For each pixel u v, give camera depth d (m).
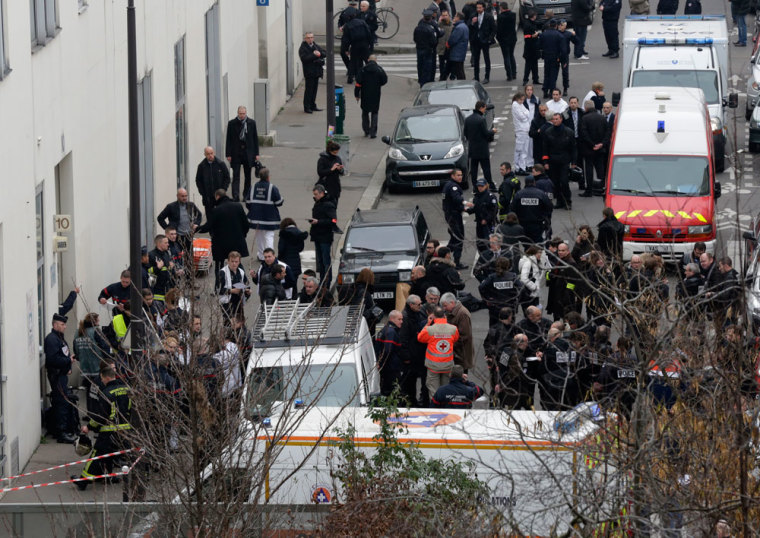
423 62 106.50
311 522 33.53
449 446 34.31
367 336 46.62
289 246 60.78
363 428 36.22
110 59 59.78
